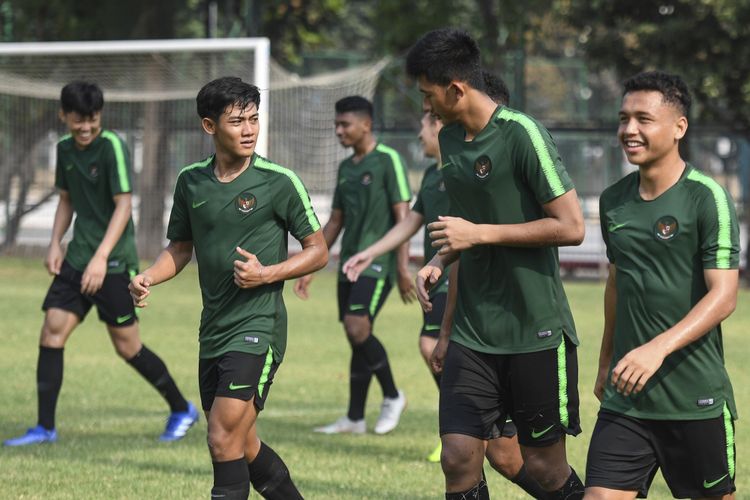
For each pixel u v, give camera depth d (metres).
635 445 7.49
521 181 8.20
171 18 42.84
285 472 9.18
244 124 8.67
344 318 14.97
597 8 39.81
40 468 11.99
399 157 15.04
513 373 8.38
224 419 8.55
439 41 8.00
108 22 42.62
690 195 7.40
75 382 18.48
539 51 59.28
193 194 8.88
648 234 7.48
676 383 7.41
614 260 7.73
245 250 8.85
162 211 35.25
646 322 7.54
